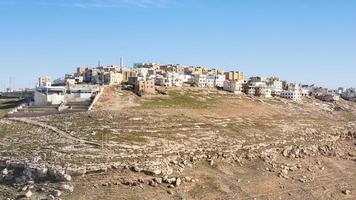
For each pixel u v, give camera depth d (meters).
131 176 152.38
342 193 176.00
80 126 193.12
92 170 150.62
